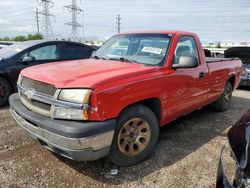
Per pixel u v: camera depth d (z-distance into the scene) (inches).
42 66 146.2
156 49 153.1
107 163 134.4
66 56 272.8
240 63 252.2
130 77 122.8
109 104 111.1
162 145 157.0
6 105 240.1
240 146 74.8
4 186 113.7
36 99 119.2
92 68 132.3
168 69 144.5
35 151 145.6
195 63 142.4
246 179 68.7
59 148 109.1
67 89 109.5
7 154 141.6
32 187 113.5
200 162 137.0
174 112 154.3
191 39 172.9
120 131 121.3
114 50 172.2
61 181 118.3
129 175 124.2
